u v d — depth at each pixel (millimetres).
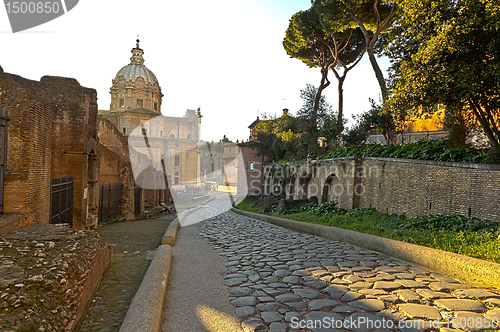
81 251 4656
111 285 5285
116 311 4145
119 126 46469
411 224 9070
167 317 3756
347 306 3797
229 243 8750
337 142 23719
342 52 30938
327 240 8578
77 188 11398
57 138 11328
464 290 4105
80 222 11367
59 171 11258
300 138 29922
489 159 8664
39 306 3008
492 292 4012
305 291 4441
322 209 15352
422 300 3826
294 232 10656
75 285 3721
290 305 3953
